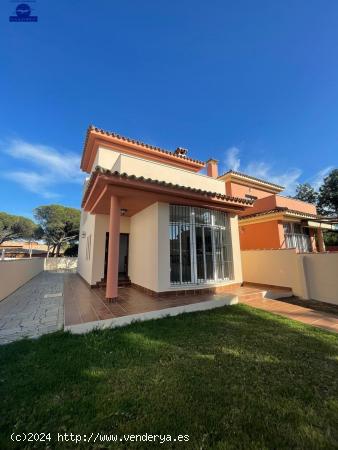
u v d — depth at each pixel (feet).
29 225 108.37
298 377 9.56
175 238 26.02
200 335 14.47
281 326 16.25
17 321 17.76
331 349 12.40
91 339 13.65
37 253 122.42
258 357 11.44
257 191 60.80
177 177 30.55
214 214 30.22
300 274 27.40
